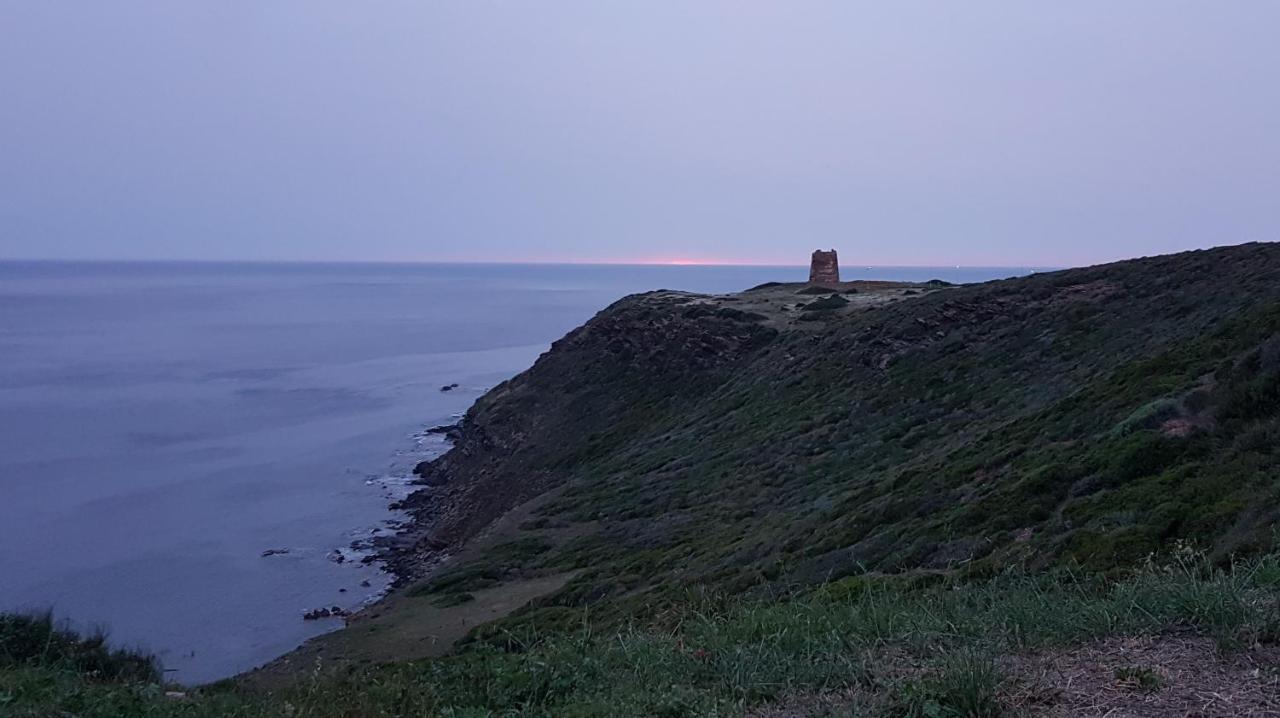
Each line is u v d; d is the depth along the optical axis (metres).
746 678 5.27
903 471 21.06
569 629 13.30
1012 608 6.00
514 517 35.69
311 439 62.31
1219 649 4.80
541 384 62.00
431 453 58.78
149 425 66.25
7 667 8.02
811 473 26.72
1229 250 33.25
